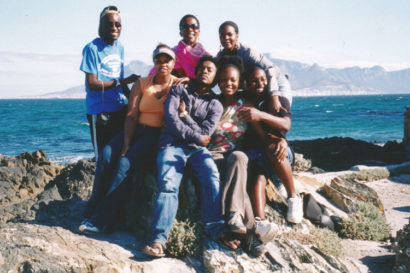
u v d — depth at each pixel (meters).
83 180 9.89
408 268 4.39
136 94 4.94
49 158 26.12
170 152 4.58
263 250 4.17
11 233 4.14
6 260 3.58
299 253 4.41
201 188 4.52
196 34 5.81
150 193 4.89
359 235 5.68
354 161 18.00
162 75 4.84
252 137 5.16
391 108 93.69
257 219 4.47
